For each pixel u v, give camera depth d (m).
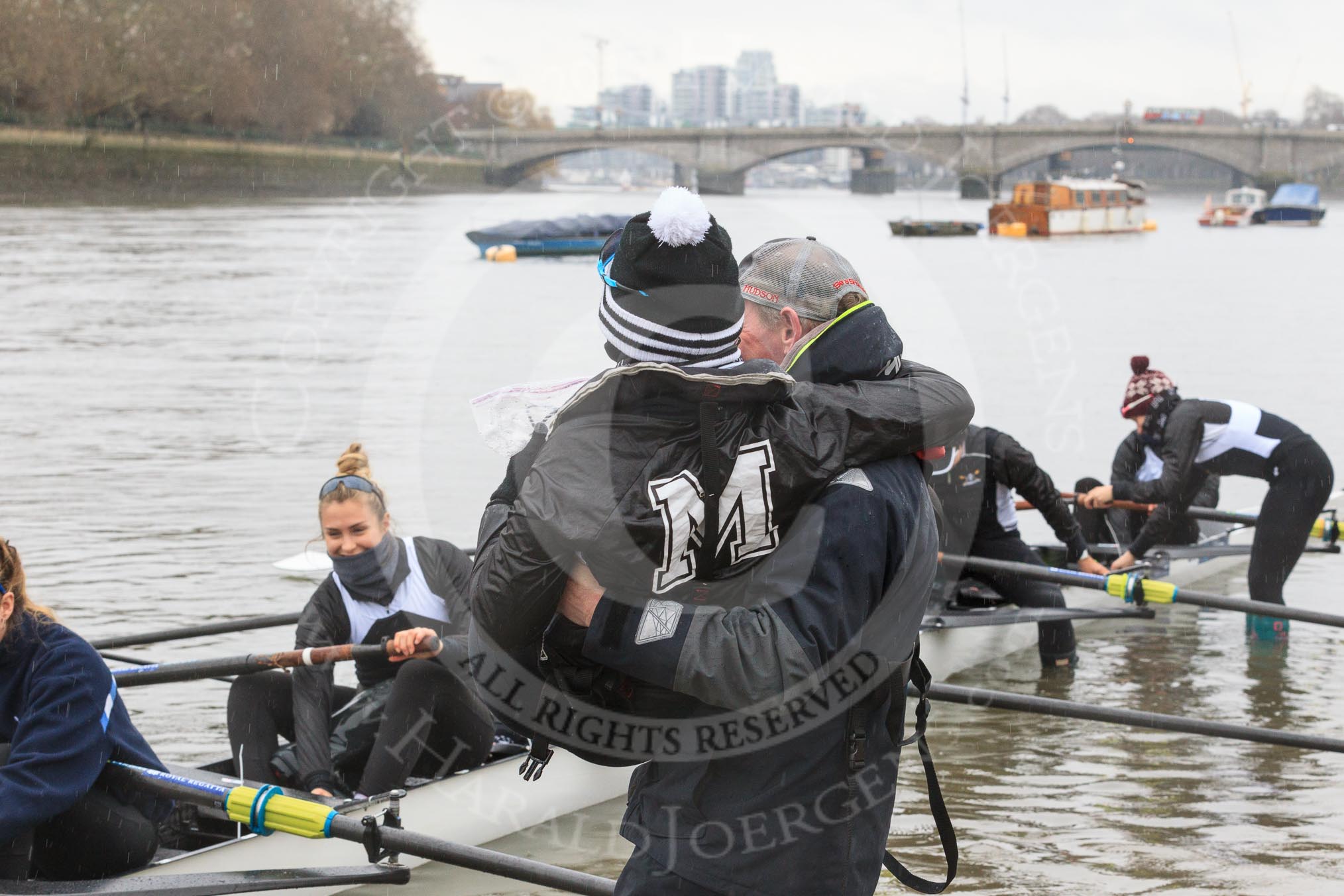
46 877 4.38
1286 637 8.54
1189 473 8.24
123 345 22.89
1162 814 5.69
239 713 5.32
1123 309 31.03
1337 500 12.14
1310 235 72.12
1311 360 22.20
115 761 4.26
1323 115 168.38
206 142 80.69
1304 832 5.47
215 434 15.02
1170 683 7.64
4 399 17.41
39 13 71.62
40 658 4.09
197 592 8.94
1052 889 4.96
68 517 11.12
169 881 4.07
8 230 50.91
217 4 81.00
